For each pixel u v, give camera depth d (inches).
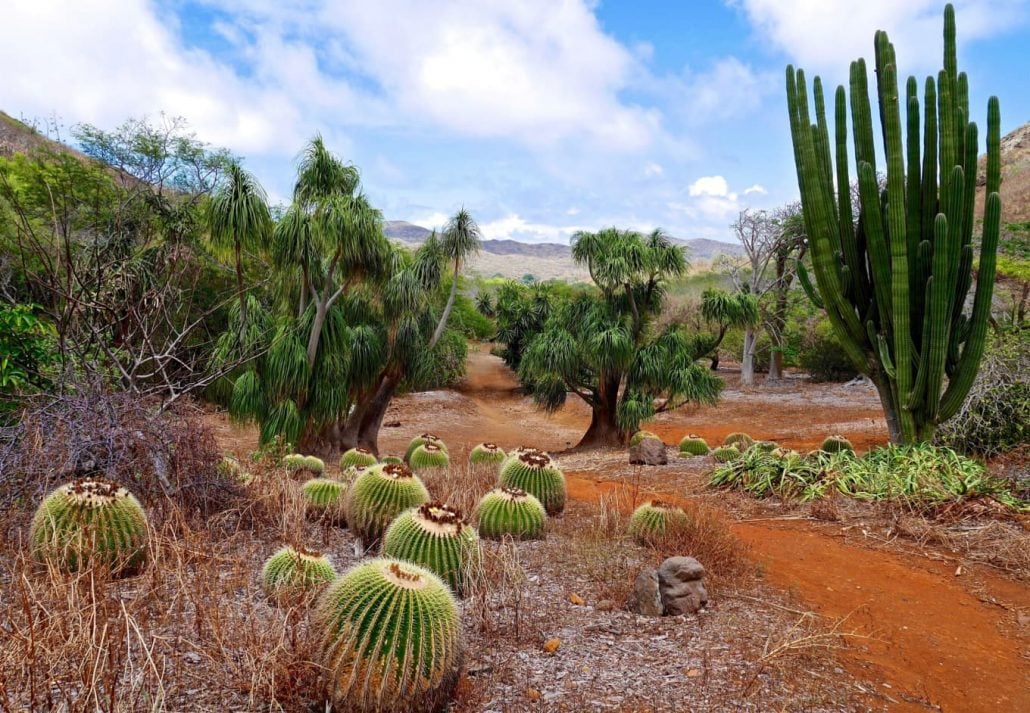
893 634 165.6
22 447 177.8
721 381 602.2
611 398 627.2
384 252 454.3
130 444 187.9
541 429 909.2
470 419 953.5
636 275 578.2
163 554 150.2
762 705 121.1
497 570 178.2
